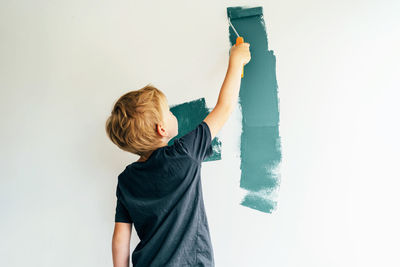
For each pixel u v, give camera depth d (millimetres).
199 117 928
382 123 843
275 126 889
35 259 1039
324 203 874
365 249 858
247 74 899
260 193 903
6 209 1048
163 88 954
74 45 1010
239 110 907
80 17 1005
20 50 1041
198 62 929
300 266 891
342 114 861
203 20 925
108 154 994
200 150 726
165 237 727
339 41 856
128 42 977
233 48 859
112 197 995
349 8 850
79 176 1012
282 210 893
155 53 958
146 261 736
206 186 934
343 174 864
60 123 1020
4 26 1048
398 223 837
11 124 1045
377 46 840
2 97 1049
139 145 746
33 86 1033
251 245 914
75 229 1017
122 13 979
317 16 863
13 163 1044
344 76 857
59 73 1020
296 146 881
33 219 1036
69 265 1022
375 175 849
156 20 957
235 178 916
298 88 876
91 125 1003
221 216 928
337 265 874
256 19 890
